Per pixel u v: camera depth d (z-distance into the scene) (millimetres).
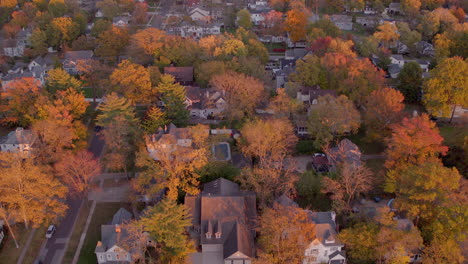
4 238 76125
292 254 65812
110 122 93750
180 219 69750
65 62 145500
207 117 115125
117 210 82938
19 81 103688
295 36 164750
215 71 121188
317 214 74000
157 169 79562
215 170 85750
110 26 164500
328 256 69688
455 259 63969
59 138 89562
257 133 87500
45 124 88938
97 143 104688
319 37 145750
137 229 68188
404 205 71500
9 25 174500
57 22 162000
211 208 74562
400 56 148875
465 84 101875
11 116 106625
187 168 81125
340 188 79000
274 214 68750
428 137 80312
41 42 158750
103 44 145500
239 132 105750
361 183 79562
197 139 90000
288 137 93438
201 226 73250
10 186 71812
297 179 82250
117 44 145250
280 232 65938
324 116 94750
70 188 88125
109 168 94938
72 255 73375
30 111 100125
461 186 76250
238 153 95875
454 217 67188
